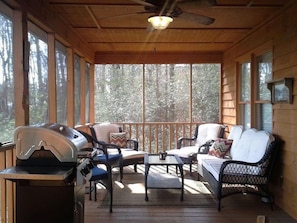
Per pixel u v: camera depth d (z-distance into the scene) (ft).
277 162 12.50
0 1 8.66
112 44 19.08
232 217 11.05
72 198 7.10
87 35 16.71
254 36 15.62
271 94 13.05
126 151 17.25
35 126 7.22
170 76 22.62
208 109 22.26
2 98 8.84
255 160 12.65
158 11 9.61
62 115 14.92
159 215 11.22
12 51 9.34
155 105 22.59
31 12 10.02
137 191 14.33
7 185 8.93
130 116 22.45
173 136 21.93
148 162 13.32
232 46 19.51
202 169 14.97
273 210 11.85
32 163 7.11
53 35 12.54
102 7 12.02
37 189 7.11
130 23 14.30
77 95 18.10
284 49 12.03
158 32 16.03
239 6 11.83
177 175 16.87
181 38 17.46
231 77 19.77
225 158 15.42
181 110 22.56
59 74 14.55
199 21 10.53
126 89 22.47
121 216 11.12
